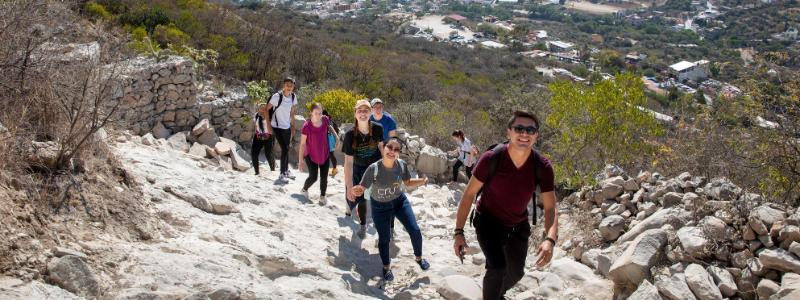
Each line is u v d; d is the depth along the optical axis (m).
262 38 23.56
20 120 4.14
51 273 3.20
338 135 7.58
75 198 4.09
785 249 4.21
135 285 3.44
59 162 4.21
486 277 3.80
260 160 9.45
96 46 5.91
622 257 4.68
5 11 4.91
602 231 5.57
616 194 6.13
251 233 5.11
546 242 3.64
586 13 142.12
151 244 4.16
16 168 3.91
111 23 16.67
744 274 4.27
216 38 20.48
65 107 4.40
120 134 7.11
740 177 8.54
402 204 5.37
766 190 7.89
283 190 7.30
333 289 4.26
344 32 66.50
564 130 10.09
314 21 72.88
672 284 4.15
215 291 3.48
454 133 9.17
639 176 6.23
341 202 7.61
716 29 103.50
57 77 4.88
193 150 8.41
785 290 3.84
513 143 3.55
